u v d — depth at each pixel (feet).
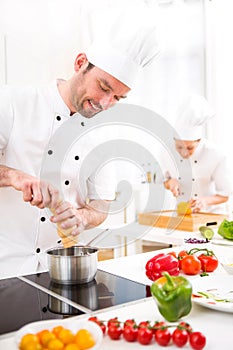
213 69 9.10
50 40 8.13
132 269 4.24
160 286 2.89
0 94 4.91
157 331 2.56
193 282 3.56
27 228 4.91
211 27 9.02
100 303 3.19
